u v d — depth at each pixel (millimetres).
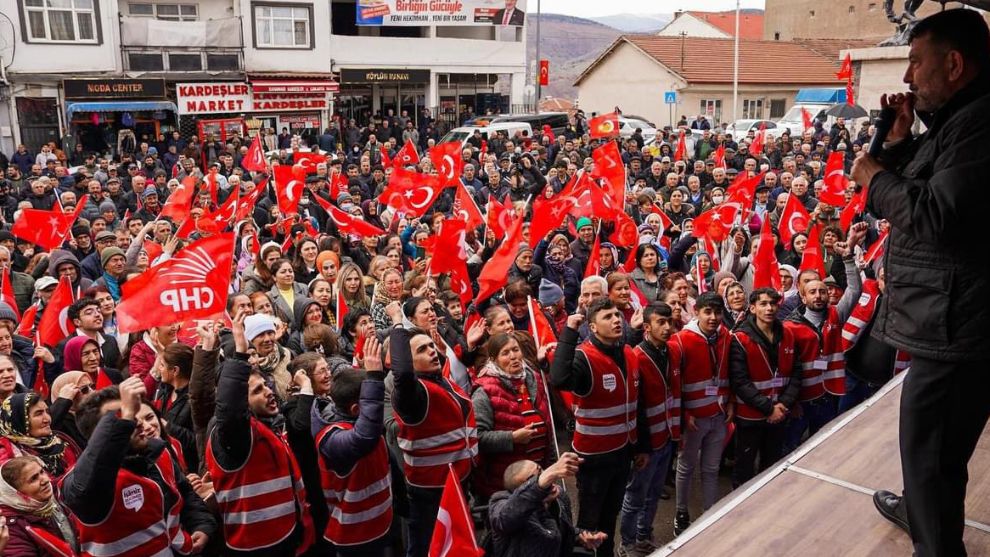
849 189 10578
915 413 2510
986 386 2414
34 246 10703
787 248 9891
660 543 6309
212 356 5113
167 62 28438
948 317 2338
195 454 5414
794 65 43719
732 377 6242
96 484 3830
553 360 5191
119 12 27344
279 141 27125
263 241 11523
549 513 4273
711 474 6277
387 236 10398
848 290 6965
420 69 34688
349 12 35938
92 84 26078
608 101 46438
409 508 5250
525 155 14727
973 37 2305
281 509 4547
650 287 8781
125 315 5277
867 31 29422
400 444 5121
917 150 2471
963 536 2850
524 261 8602
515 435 5121
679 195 12492
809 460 3430
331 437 4543
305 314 7168
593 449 5379
